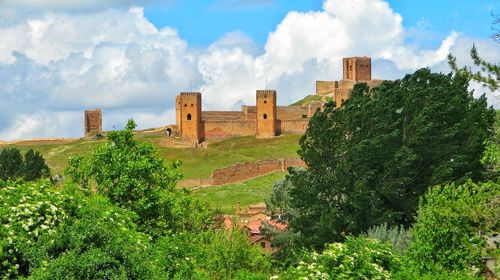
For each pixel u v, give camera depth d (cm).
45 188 4159
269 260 6850
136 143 6969
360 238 4666
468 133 10012
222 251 6234
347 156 9900
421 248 5719
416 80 11238
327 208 9681
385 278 4325
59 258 3497
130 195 6419
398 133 9894
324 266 4256
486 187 5925
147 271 3716
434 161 9950
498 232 5697
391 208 9769
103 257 3559
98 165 6500
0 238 3616
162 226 6406
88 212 4066
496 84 5762
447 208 5741
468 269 5631
